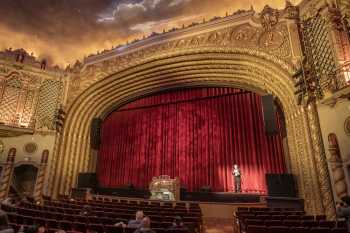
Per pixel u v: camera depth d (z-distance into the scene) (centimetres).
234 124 1672
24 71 1675
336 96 929
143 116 1955
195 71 1627
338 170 906
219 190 1577
